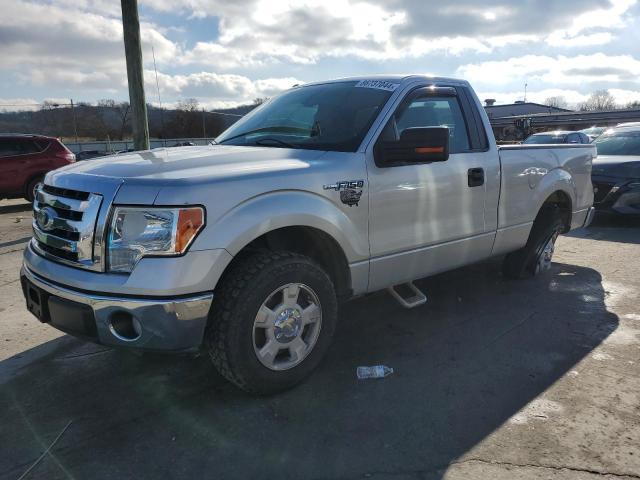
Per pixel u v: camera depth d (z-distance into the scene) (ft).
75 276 8.91
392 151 10.86
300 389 10.42
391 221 11.53
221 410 9.70
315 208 9.99
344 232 10.57
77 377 11.04
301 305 10.20
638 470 8.00
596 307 15.16
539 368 11.35
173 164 9.66
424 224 12.30
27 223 33.14
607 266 19.77
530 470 7.99
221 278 9.52
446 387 10.51
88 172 9.62
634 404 9.85
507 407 9.77
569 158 17.42
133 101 25.88
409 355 12.00
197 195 8.58
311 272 10.05
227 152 10.82
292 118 12.84
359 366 11.39
